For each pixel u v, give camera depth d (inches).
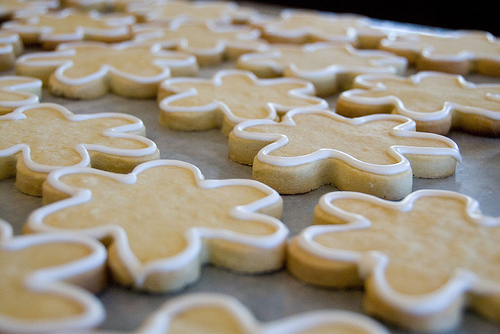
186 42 16.3
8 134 11.3
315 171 10.8
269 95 13.2
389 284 8.3
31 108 12.2
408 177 10.6
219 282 9.1
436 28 20.8
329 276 9.0
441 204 9.9
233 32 17.5
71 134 11.4
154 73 14.0
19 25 16.7
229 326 7.5
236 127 11.6
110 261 8.9
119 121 11.9
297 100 13.0
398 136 11.6
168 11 19.7
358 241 9.2
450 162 11.2
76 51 15.3
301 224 10.1
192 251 8.9
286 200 10.7
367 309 8.4
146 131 12.5
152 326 7.3
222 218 9.5
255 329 7.3
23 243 8.8
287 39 17.3
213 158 11.7
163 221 9.4
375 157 10.9
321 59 15.3
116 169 11.0
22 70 14.1
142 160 11.0
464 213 9.7
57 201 9.9
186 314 7.7
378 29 18.0
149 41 16.2
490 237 9.3
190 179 10.3
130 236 9.2
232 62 16.3
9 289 7.9
